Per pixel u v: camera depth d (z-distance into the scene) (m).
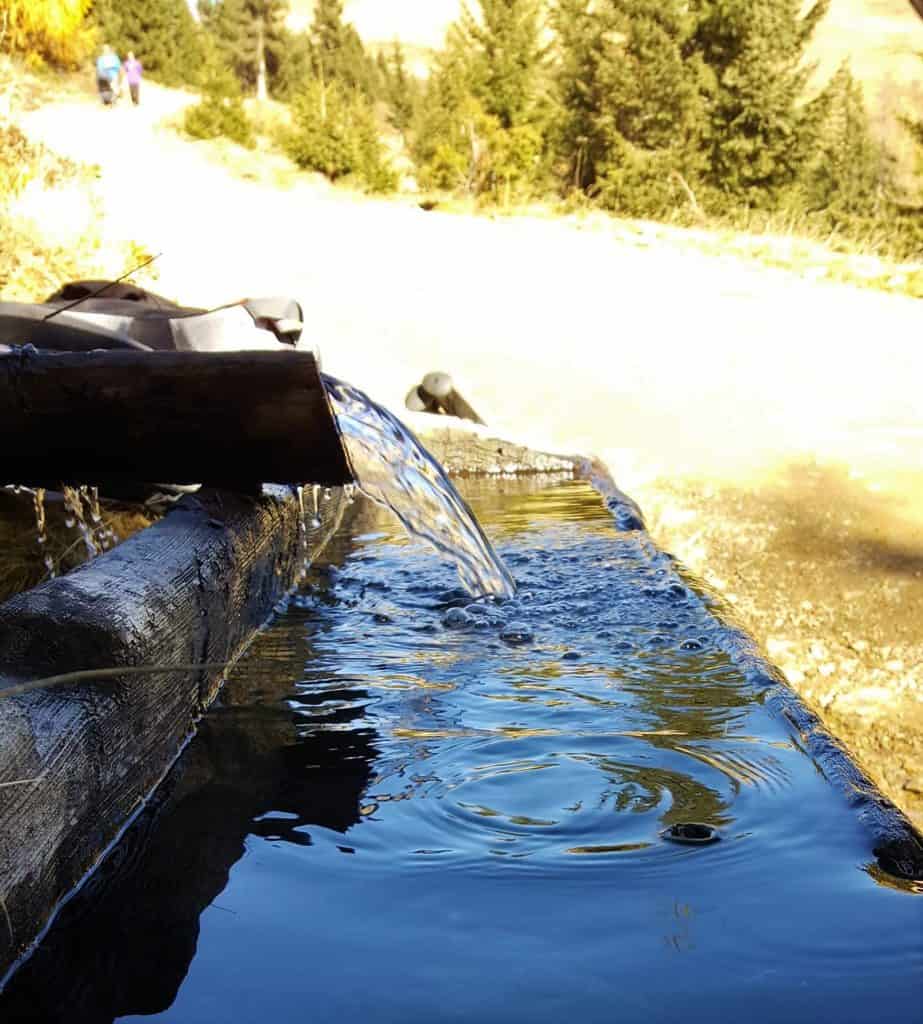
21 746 1.83
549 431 10.35
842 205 28.30
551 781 2.38
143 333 5.70
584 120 29.08
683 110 27.59
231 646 3.24
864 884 1.93
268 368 3.02
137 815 2.29
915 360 13.12
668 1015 1.57
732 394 11.72
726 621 3.60
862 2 83.56
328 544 5.11
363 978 1.69
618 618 3.69
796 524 8.01
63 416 3.13
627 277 17.20
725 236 21.84
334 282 15.35
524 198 27.53
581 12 29.41
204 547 3.09
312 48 55.53
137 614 2.38
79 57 28.55
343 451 3.20
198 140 27.50
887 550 7.49
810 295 16.45
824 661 5.70
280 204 20.31
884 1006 1.59
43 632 2.17
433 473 3.91
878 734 4.85
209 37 46.28
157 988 1.67
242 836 2.18
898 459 9.58
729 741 2.60
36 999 1.67
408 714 2.83
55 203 13.43
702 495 8.67
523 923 1.84
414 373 11.75
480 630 3.58
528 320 14.42
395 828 2.20
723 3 27.23
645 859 2.04
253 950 1.78
